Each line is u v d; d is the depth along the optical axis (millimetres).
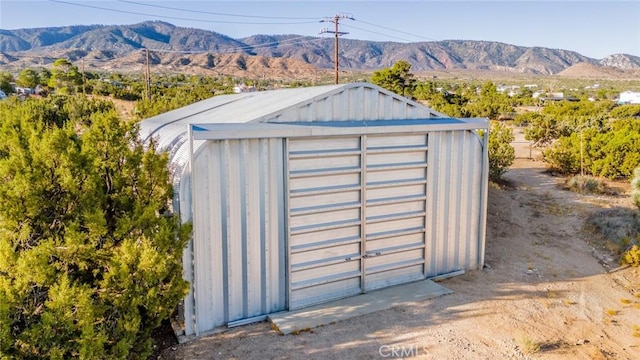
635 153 16812
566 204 13898
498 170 16688
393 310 7324
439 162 8453
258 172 6773
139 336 5453
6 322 4320
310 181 7316
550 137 25391
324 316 7062
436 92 52281
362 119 7832
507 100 56250
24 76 55000
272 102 8445
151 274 5027
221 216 6547
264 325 6828
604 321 7191
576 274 9062
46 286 4914
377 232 8023
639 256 9445
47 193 5156
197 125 6352
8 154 6383
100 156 5660
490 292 8109
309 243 7398
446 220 8688
